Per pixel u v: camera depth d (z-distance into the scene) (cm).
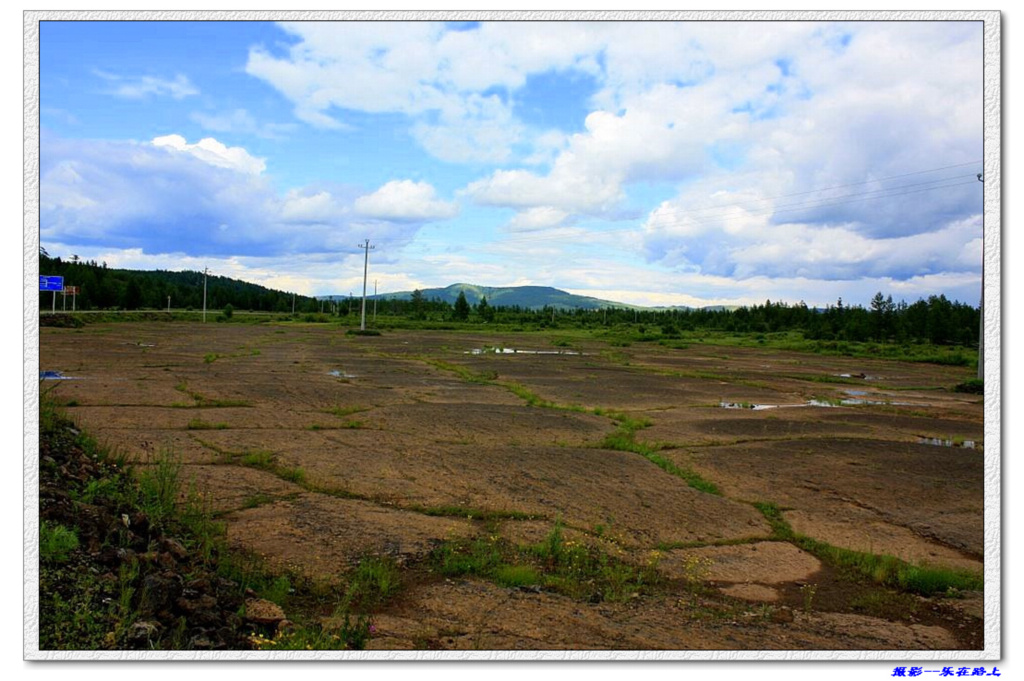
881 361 4609
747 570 648
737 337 7625
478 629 478
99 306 8156
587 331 7744
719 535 752
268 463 959
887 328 7269
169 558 497
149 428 1174
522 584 573
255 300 13000
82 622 390
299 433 1210
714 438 1355
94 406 1394
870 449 1287
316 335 5159
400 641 450
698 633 494
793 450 1250
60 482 562
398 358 3231
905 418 1781
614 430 1405
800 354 5150
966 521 838
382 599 527
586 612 521
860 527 802
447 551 637
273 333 5269
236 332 5225
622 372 2891
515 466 1017
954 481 1039
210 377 2088
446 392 1975
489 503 819
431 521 739
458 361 3181
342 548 633
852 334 7456
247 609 467
